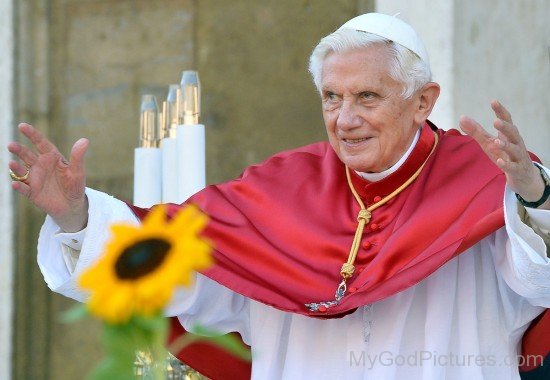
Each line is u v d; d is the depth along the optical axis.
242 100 22.00
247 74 22.03
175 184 15.09
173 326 13.24
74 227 12.30
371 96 12.30
